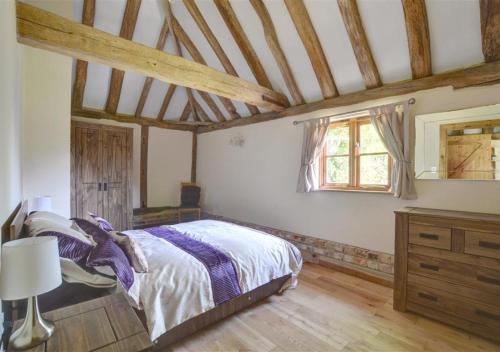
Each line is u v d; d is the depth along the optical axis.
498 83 2.49
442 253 2.30
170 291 1.87
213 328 2.23
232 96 3.56
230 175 5.66
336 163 3.88
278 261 2.68
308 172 3.96
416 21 2.62
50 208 2.89
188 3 3.88
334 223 3.76
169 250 2.30
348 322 2.34
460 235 2.20
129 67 2.63
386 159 3.37
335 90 3.71
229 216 5.67
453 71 2.74
